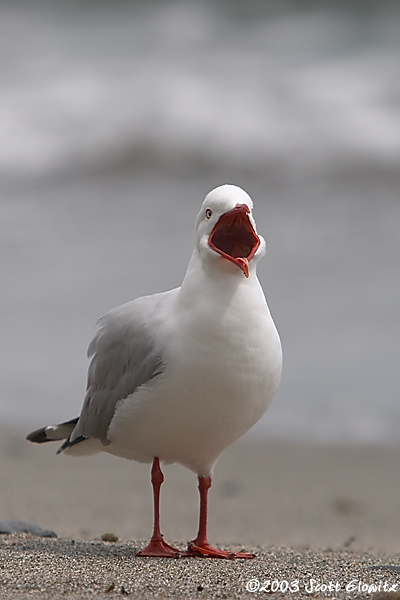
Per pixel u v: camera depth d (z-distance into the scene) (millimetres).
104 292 17531
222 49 30391
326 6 31641
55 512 10477
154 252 19641
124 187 25031
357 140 25906
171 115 27188
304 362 15281
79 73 29859
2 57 31047
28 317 16828
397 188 23922
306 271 18375
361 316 16547
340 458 12867
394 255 18969
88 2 33969
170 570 6547
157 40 31359
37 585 6023
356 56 29281
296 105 27344
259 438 13773
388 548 8820
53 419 13836
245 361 6875
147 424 7148
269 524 10281
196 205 23391
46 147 26891
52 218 22484
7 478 12008
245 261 6773
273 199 23688
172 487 12055
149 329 7227
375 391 14461
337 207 22688
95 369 7738
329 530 9961
